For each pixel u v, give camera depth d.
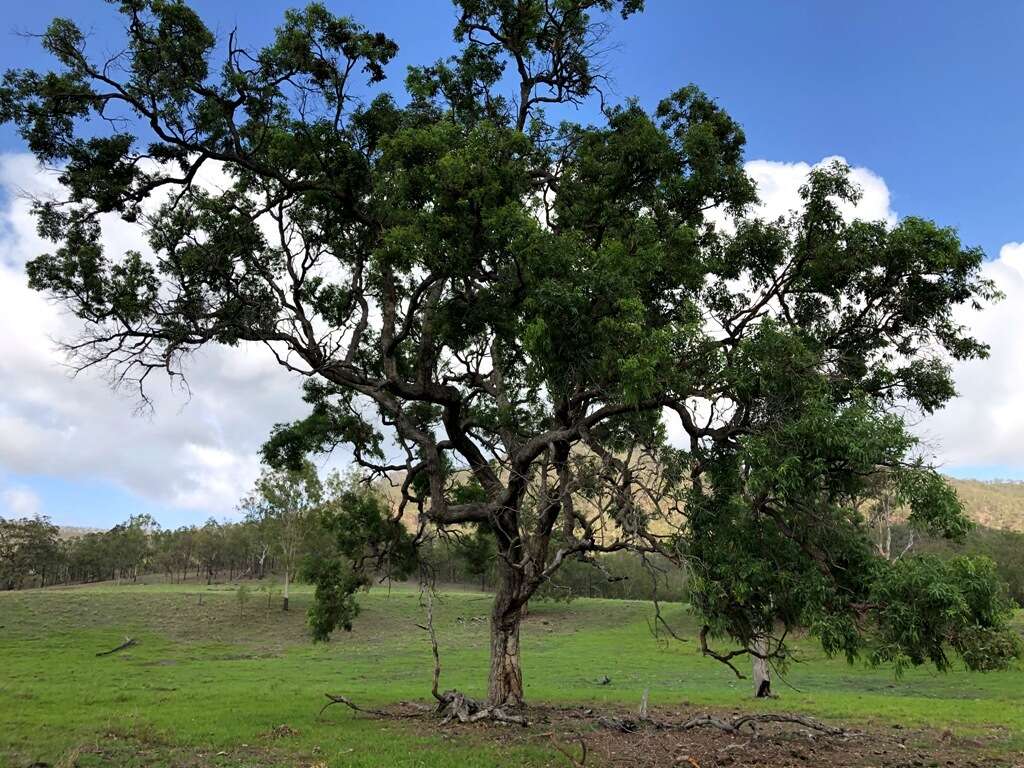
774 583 10.45
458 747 14.22
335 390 22.33
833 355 14.70
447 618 67.62
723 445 12.16
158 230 16.81
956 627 8.80
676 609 71.75
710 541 11.55
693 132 16.11
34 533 102.94
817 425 9.50
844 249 14.41
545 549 17.92
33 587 109.31
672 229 16.12
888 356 15.09
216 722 17.78
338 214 17.64
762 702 25.45
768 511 10.87
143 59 14.71
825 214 14.98
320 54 15.84
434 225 13.16
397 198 14.28
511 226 12.89
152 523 114.94
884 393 14.82
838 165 14.68
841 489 10.16
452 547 25.08
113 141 15.85
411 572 22.38
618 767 12.84
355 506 22.33
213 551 111.12
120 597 71.56
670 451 12.84
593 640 57.25
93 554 111.00
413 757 13.00
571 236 14.31
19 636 54.41
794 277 15.47
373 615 67.75
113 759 12.92
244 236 17.27
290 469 21.70
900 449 9.08
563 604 77.38
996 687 32.69
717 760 13.77
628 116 17.61
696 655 46.69
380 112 17.05
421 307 18.22
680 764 13.21
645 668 40.50
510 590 18.28
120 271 16.59
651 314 15.45
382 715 18.80
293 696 25.03
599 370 12.44
